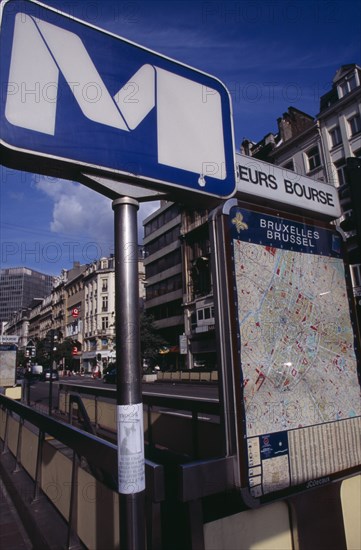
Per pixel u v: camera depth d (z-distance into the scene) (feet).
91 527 8.21
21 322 352.08
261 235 7.43
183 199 6.19
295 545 6.81
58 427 10.00
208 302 104.63
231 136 6.57
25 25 4.84
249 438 6.33
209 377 88.02
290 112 93.35
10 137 4.47
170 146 5.74
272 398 6.77
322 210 8.78
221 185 6.23
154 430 15.71
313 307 7.90
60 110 4.86
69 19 5.18
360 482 7.94
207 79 6.48
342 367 8.01
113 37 5.52
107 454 6.79
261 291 7.13
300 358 7.37
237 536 6.29
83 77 5.13
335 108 77.56
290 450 6.77
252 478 6.22
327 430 7.38
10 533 10.93
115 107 5.31
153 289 141.59
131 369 4.85
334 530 7.29
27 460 15.87
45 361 191.72
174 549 5.86
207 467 5.93
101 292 195.42
